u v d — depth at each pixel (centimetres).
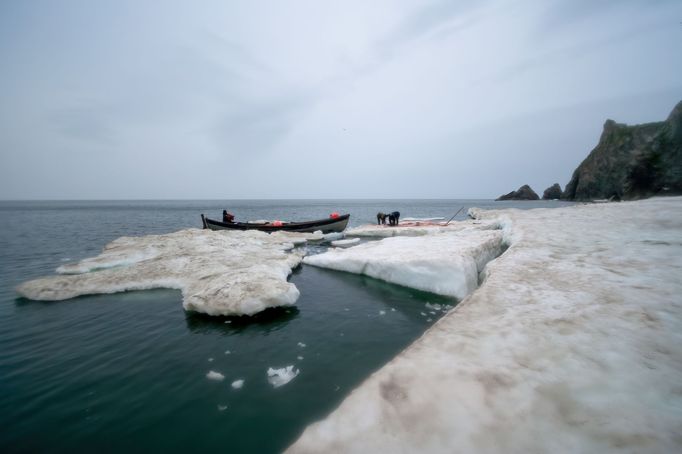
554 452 156
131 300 859
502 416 182
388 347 568
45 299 871
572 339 269
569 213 1636
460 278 862
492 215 2822
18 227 3419
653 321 295
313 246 1961
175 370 497
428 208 8244
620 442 158
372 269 1093
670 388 196
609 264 533
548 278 472
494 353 252
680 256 555
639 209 1484
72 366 517
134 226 3603
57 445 348
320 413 389
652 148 5956
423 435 172
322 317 722
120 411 401
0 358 548
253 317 725
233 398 421
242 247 1555
